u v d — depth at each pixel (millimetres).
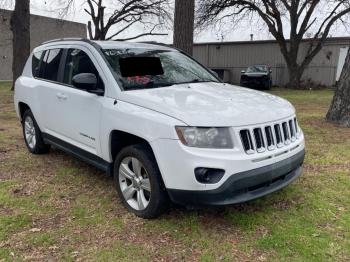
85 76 4105
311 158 5883
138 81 4203
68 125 4781
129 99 3818
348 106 8398
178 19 8805
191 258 3123
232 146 3252
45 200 4293
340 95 8562
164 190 3553
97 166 4402
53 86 5105
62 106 4844
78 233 3535
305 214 3906
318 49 25578
